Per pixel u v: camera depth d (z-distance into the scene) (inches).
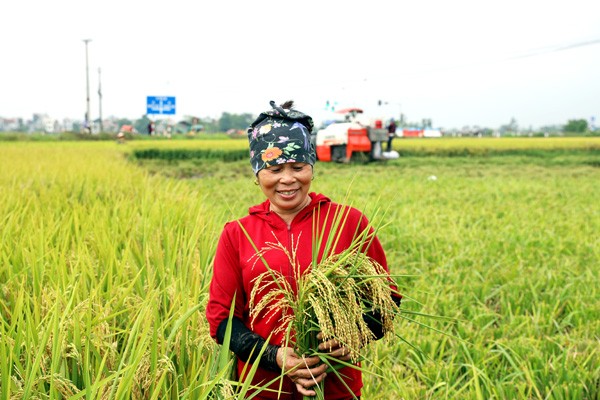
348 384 105.2
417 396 157.0
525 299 239.9
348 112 1163.3
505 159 1312.7
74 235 216.4
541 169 1085.8
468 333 198.1
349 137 1098.7
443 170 1024.2
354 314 92.1
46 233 204.8
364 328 93.0
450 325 207.5
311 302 90.4
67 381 93.0
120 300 131.3
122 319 134.3
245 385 92.1
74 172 497.7
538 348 188.1
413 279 266.2
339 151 1133.7
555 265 297.4
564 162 1269.7
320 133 1155.3
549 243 351.6
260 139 102.3
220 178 855.7
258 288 101.1
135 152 1318.9
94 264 173.5
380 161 1192.8
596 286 256.4
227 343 100.1
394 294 105.5
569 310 229.9
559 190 684.1
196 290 144.0
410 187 687.7
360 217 106.0
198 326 123.9
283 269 101.0
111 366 105.3
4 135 2229.3
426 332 199.5
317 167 1034.1
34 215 248.7
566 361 169.8
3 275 168.1
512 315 219.1
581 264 301.3
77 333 105.6
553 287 251.8
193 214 277.6
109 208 294.7
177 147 1374.3
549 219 448.5
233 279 105.3
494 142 1672.0
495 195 628.4
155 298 125.9
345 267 98.5
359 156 1155.9
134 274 160.9
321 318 88.1
